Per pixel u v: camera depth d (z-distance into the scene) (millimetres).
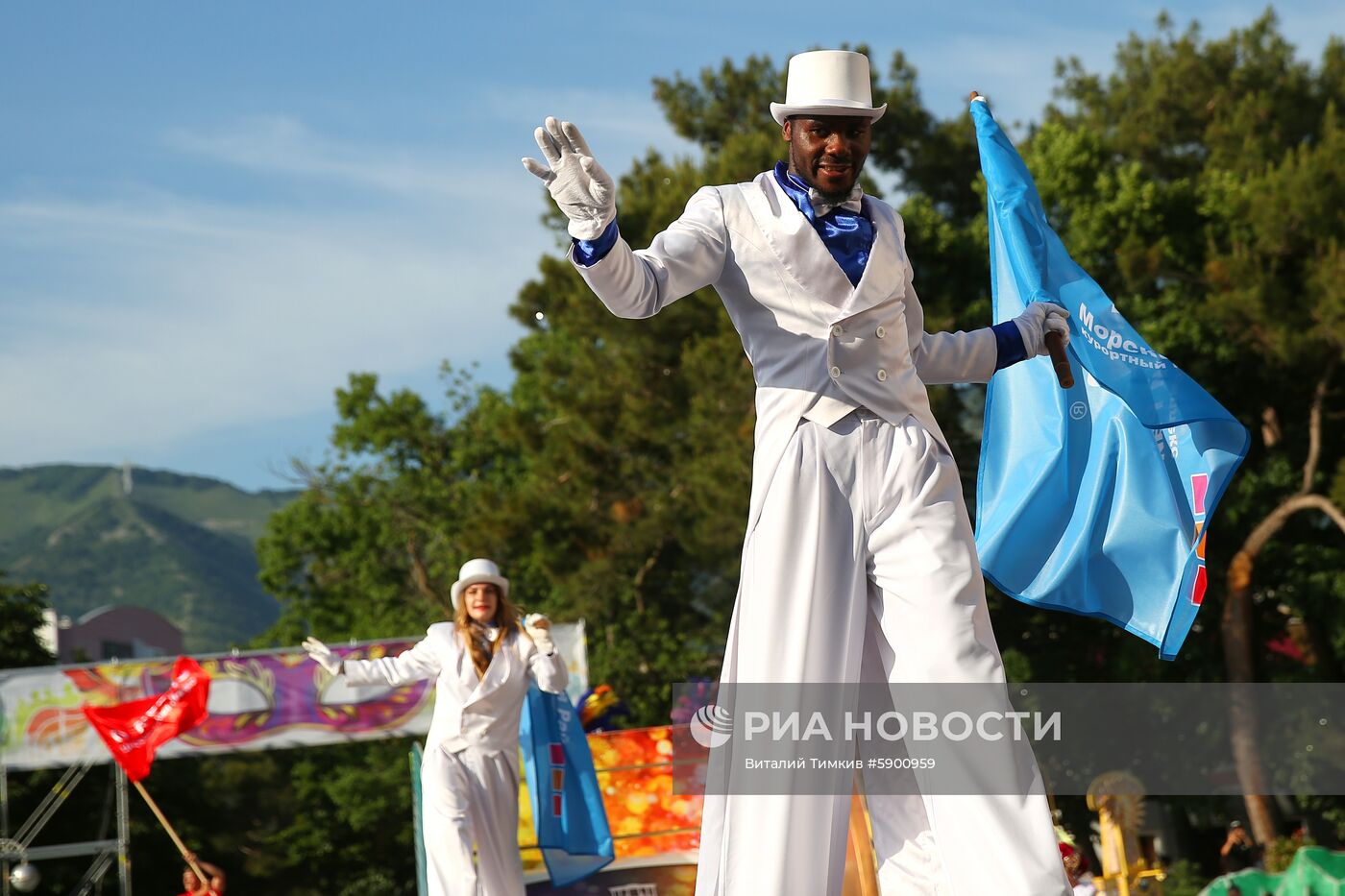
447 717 8234
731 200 3879
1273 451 27328
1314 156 24484
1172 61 33219
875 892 5637
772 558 3709
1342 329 23359
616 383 29172
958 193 33969
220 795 38969
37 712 16859
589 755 9031
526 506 29984
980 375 4430
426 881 8719
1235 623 26062
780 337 3822
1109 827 9992
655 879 11070
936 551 3660
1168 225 27000
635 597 31344
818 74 3830
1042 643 27078
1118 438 5047
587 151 3549
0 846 18547
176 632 77000
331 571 44719
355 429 43688
